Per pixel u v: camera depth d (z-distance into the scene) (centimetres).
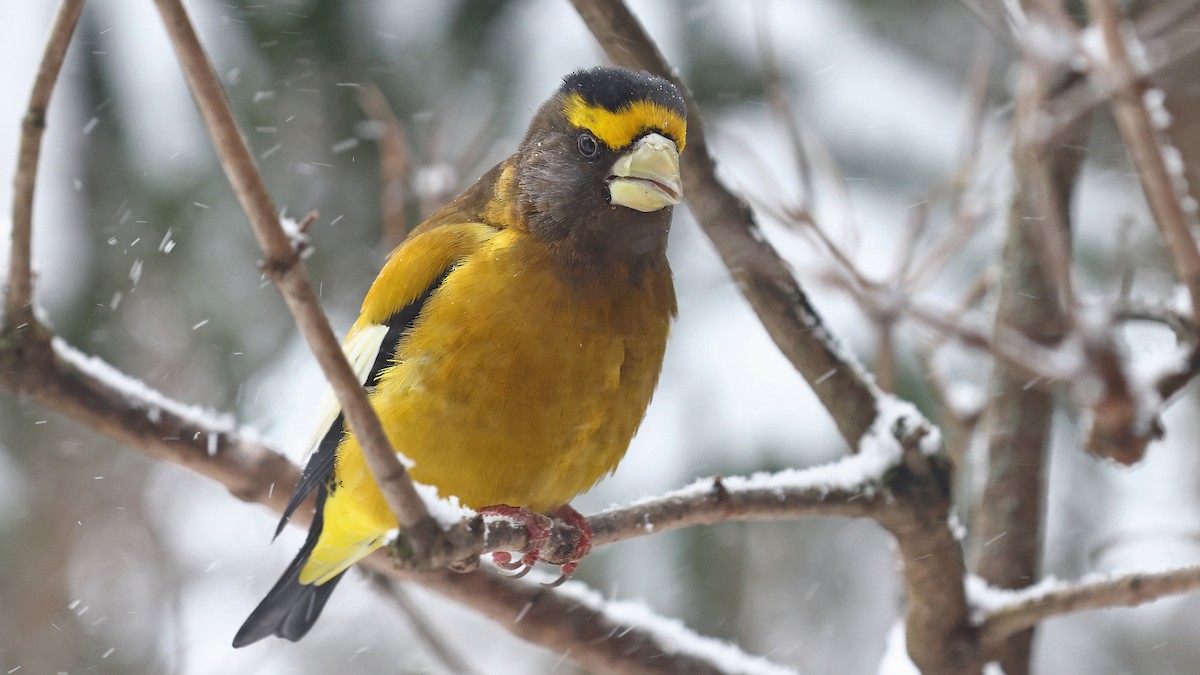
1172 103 1104
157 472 1436
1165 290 1205
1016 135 846
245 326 1202
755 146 1202
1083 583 728
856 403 739
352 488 720
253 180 466
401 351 704
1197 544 1298
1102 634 1423
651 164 688
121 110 1162
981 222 994
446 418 689
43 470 1380
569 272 698
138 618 1386
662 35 1231
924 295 1068
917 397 1092
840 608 1301
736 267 743
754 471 1119
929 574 741
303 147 1228
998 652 847
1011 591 815
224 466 751
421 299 719
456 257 722
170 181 1166
